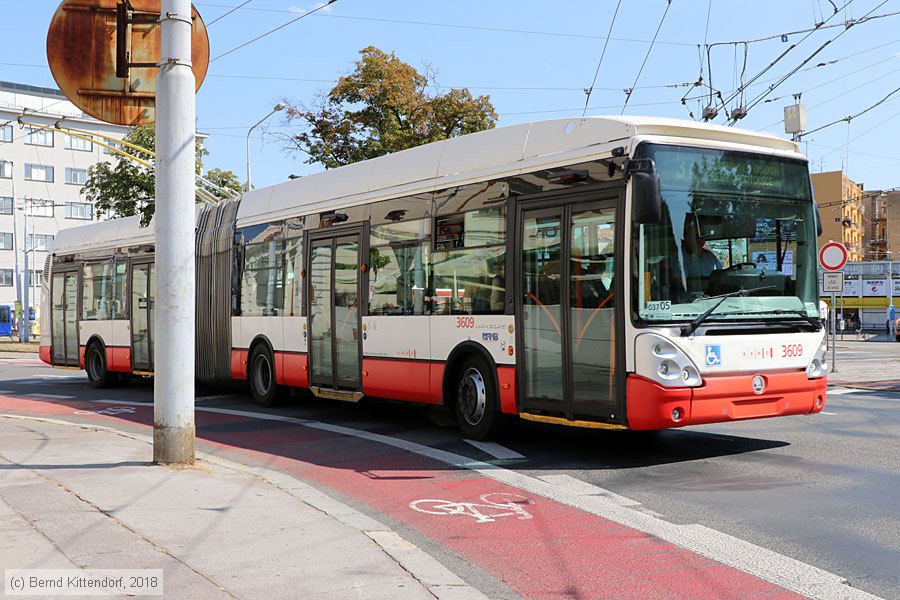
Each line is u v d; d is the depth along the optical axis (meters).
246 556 5.44
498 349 9.99
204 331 16.52
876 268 72.81
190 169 8.60
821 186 96.00
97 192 40.78
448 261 10.80
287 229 14.16
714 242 8.75
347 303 12.65
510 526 6.55
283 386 14.62
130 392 18.64
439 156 11.16
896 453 9.30
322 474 8.74
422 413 13.62
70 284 20.89
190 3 8.65
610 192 8.68
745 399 8.66
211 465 8.73
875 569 5.33
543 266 9.42
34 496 7.09
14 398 17.70
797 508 6.89
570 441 10.42
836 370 22.58
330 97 34.88
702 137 8.95
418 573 5.13
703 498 7.31
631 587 5.07
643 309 8.35
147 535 5.89
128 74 9.20
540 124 9.73
